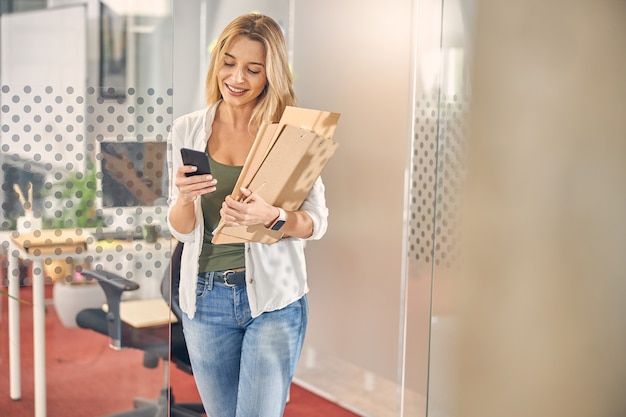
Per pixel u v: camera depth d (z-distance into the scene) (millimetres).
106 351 1893
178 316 2855
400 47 3320
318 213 2361
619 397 3422
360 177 3580
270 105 2547
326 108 3691
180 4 3170
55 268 1817
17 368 1812
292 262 2365
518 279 3025
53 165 1788
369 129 3518
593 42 3148
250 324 2342
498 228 2924
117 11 1815
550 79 3023
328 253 3766
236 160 2467
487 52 2809
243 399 2322
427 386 2779
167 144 1896
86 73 1798
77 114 1797
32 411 1831
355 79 3564
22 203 1770
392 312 3414
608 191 3281
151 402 1948
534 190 3025
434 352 2781
